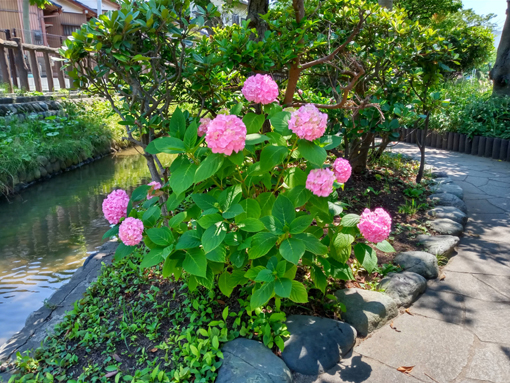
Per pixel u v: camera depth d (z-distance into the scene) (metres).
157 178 3.49
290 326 2.52
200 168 2.16
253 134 2.38
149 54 3.34
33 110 8.88
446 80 13.52
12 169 6.62
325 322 2.56
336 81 5.06
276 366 2.15
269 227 2.23
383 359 2.39
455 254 3.87
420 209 4.82
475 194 5.76
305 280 3.06
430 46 4.88
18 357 2.35
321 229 2.76
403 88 5.32
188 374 2.13
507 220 4.74
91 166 8.50
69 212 5.68
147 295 2.95
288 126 2.27
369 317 2.67
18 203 6.12
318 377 2.22
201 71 3.45
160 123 3.40
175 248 2.20
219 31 4.89
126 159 9.22
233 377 2.07
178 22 3.24
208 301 2.83
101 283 3.18
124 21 2.83
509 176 6.71
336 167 2.53
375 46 4.98
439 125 9.47
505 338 2.58
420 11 18.48
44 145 7.67
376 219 2.52
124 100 3.70
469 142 8.77
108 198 2.50
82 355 2.42
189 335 2.36
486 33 13.05
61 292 3.18
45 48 10.24
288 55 3.57
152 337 2.48
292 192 2.42
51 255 4.34
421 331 2.67
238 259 2.33
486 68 21.11
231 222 2.33
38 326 2.73
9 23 19.22
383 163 6.39
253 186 2.82
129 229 2.24
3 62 8.83
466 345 2.51
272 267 2.22
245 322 2.59
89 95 3.75
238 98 4.24
